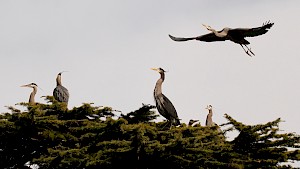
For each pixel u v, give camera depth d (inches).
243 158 768.9
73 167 759.1
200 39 593.0
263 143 775.1
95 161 725.9
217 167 757.3
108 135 774.5
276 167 781.3
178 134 738.2
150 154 729.0
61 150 753.6
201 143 735.7
